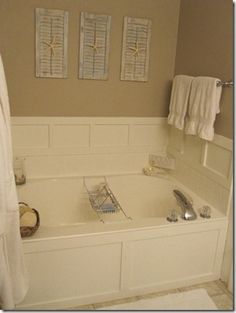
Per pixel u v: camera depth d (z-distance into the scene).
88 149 2.84
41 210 2.70
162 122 3.00
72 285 1.98
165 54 2.84
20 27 2.43
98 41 2.62
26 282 1.72
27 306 1.93
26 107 2.60
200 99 2.34
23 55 2.49
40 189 2.67
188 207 2.22
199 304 1.91
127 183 2.91
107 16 2.59
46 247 1.85
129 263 2.05
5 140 1.44
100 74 2.69
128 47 2.71
